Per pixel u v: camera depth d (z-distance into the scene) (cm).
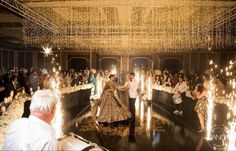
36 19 1001
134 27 1195
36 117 188
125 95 1750
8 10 833
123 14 939
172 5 764
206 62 2258
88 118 904
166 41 1527
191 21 1064
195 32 1271
